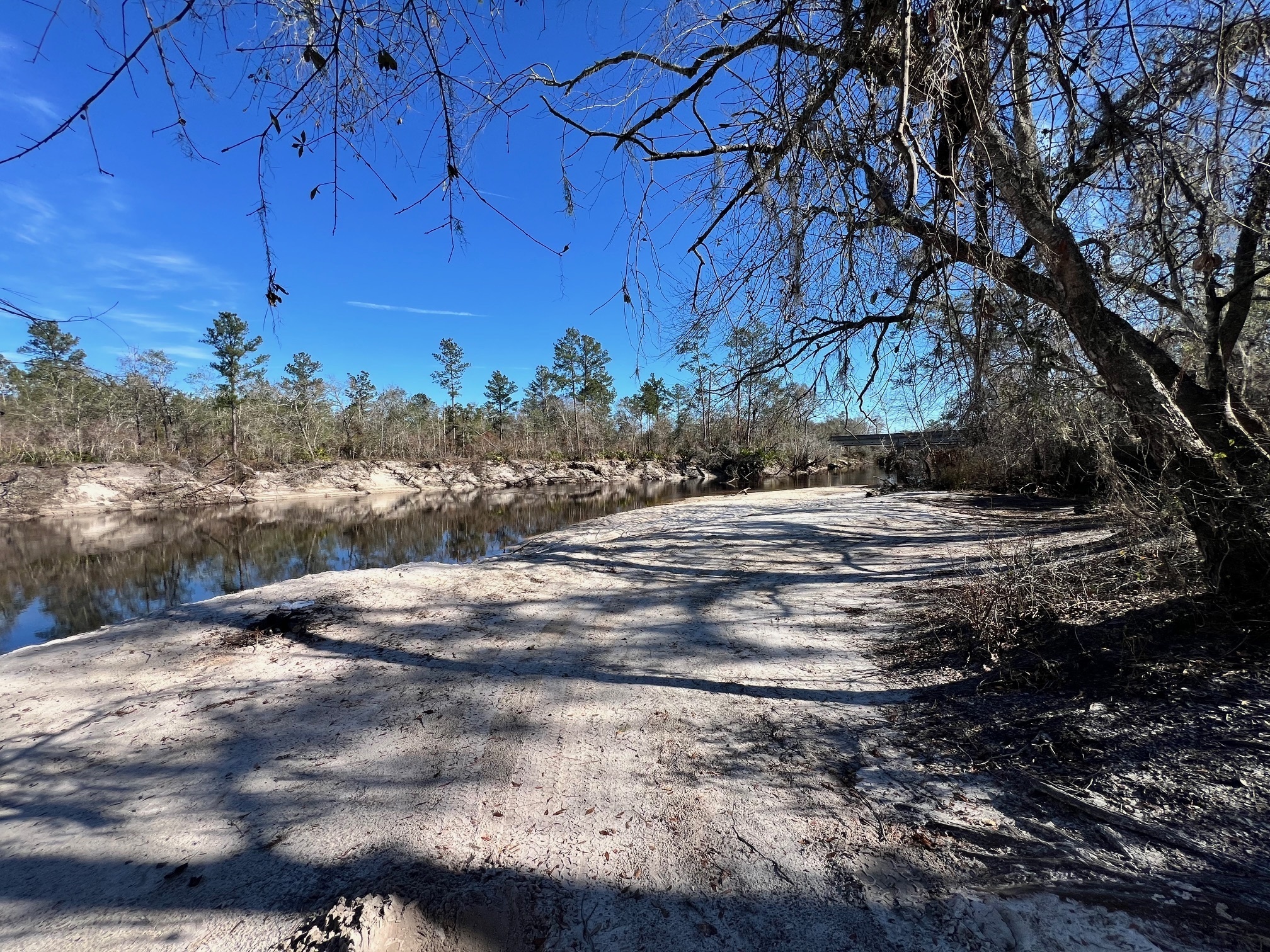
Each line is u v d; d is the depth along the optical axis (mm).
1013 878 2191
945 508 14930
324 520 23016
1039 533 9750
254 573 12859
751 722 3734
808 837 2570
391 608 6559
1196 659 3248
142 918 2219
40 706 4258
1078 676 3535
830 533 11945
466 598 7098
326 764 3340
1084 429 5191
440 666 4879
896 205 2941
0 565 14328
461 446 54656
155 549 16484
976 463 13945
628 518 16625
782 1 2387
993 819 2570
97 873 2482
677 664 4824
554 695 4238
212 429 37375
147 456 32062
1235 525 3389
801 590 7355
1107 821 2398
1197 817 2295
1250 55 2867
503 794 2994
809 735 3537
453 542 16250
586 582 8117
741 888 2275
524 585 7867
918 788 2891
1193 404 3689
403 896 2258
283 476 35250
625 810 2826
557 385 54688
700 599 7055
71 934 2156
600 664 4871
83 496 26906
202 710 4105
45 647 5613
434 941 2047
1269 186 3633
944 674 4176
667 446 48969
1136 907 1956
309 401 45312
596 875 2377
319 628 5828
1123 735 2883
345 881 2373
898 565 8508
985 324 3406
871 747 3342
